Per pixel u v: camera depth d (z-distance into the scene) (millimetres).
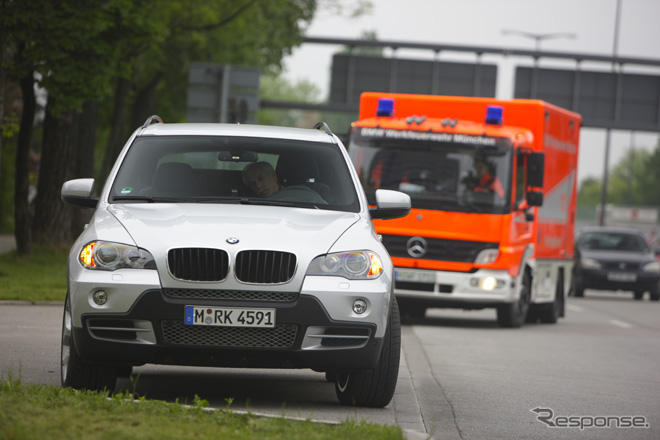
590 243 106375
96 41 68062
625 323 68062
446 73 140000
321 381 32125
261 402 27328
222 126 30719
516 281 56312
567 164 65188
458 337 50062
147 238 25359
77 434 19203
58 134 82000
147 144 29484
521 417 27547
